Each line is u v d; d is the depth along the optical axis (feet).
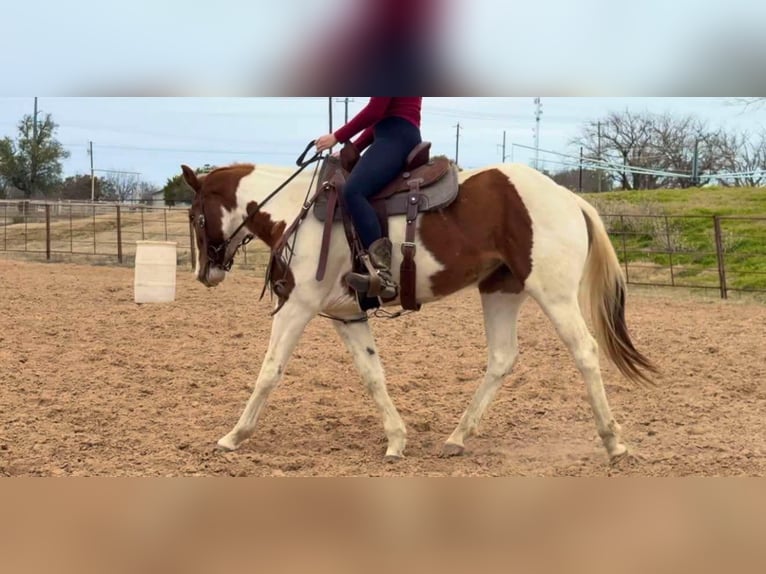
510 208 14.74
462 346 28.81
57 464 14.14
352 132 15.12
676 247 64.49
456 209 14.82
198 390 21.31
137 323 32.65
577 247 14.71
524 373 23.76
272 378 15.42
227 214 16.99
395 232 14.78
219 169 17.28
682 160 140.36
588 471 14.11
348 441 16.74
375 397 15.66
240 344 28.43
